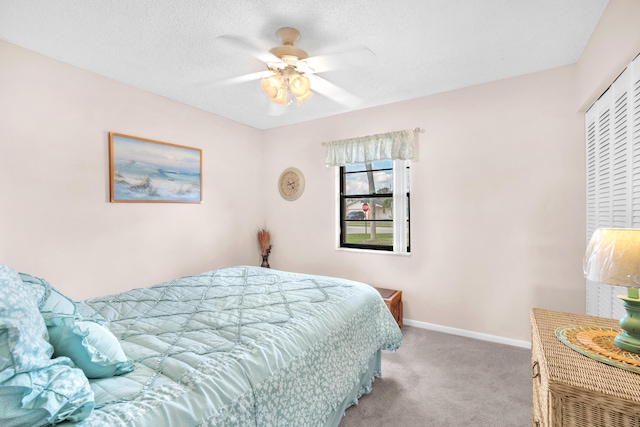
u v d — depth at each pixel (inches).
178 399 35.9
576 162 92.3
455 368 88.1
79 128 93.4
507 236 103.2
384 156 124.5
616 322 52.7
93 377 38.2
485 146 106.3
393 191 125.1
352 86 108.2
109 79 100.5
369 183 138.6
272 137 161.5
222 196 141.9
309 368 52.6
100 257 98.6
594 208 83.3
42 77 85.5
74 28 73.3
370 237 138.4
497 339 105.0
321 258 146.6
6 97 79.2
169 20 70.4
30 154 83.5
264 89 81.4
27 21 70.4
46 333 37.0
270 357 47.6
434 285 117.2
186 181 125.2
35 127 84.3
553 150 95.6
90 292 96.0
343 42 79.8
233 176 147.7
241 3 64.6
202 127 132.3
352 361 65.2
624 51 58.7
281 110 134.0
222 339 50.8
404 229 123.6
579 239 92.2
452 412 68.8
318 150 146.4
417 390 77.4
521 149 100.4
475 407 70.6
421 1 64.1
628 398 31.6
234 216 148.3
